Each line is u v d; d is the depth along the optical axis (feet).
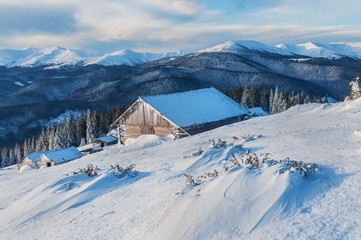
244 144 36.91
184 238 13.15
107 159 51.98
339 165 17.93
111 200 23.44
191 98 98.73
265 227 12.21
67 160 131.75
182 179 24.73
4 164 288.30
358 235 10.03
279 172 16.35
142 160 43.47
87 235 16.84
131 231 15.85
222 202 14.84
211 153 32.65
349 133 28.84
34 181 44.62
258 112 180.65
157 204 18.97
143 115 89.86
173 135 81.10
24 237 18.90
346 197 13.05
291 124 48.06
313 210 12.62
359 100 46.93
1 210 29.53
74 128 300.20
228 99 107.45
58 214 22.66
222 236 12.45
